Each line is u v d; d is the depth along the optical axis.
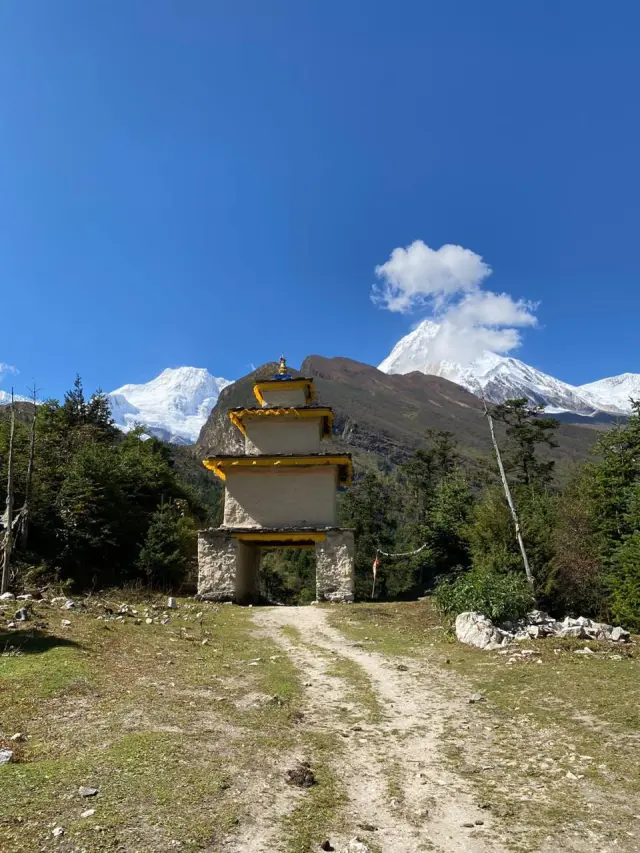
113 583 26.14
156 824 4.65
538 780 6.16
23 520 23.64
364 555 47.75
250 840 4.59
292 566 64.25
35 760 5.85
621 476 28.05
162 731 6.95
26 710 7.36
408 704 9.00
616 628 13.53
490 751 7.03
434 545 41.62
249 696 8.95
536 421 50.59
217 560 26.09
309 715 8.27
